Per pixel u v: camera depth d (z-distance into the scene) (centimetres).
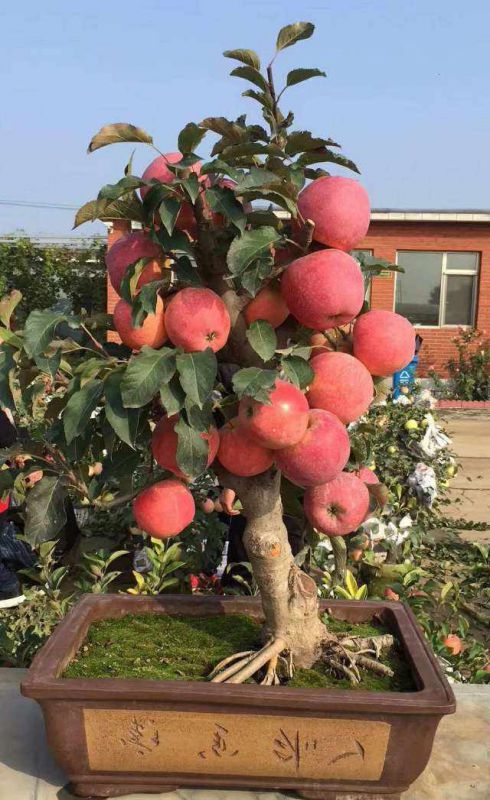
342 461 171
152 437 190
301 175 176
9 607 416
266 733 187
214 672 206
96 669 208
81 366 173
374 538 492
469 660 323
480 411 1541
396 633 236
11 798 199
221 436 181
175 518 195
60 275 1791
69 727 188
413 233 1683
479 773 212
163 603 251
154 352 165
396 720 183
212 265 186
